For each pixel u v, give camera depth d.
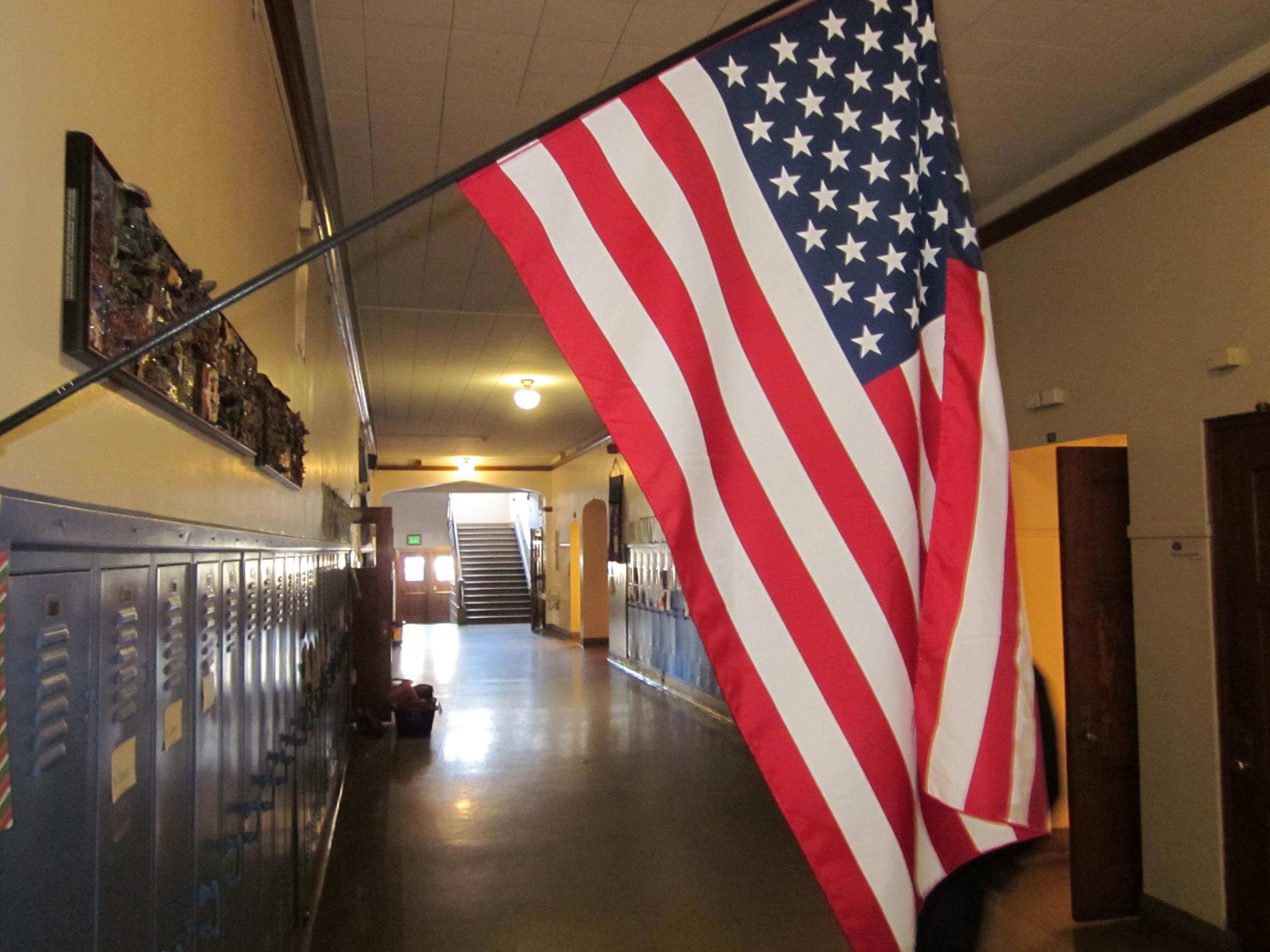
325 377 5.46
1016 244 4.95
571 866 4.84
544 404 10.99
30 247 0.99
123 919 1.23
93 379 0.93
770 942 3.91
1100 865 4.12
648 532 11.61
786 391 1.67
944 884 1.94
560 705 9.86
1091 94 3.88
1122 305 4.23
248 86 2.55
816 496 1.66
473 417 12.05
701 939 3.94
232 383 2.05
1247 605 3.64
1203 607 3.81
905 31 1.83
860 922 1.56
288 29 3.05
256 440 2.44
